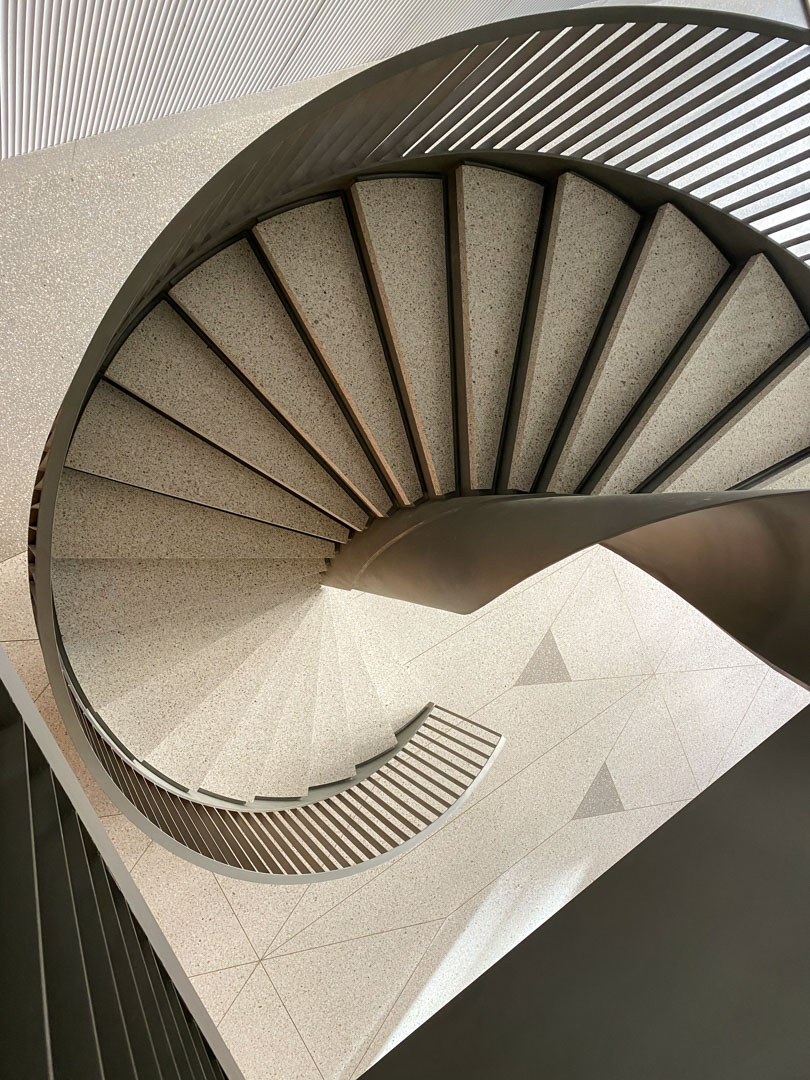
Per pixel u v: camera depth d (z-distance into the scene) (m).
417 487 3.71
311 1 2.68
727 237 3.51
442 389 3.56
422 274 3.42
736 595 1.54
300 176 3.00
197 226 2.75
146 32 1.96
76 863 1.32
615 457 3.51
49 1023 0.93
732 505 1.55
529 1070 0.74
